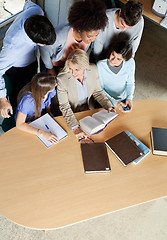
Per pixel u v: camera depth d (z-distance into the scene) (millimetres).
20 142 1633
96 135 1734
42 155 1588
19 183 1456
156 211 2129
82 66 1713
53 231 1950
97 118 1784
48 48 1812
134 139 1726
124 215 2080
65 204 1397
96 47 2049
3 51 1701
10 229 1922
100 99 1982
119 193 1472
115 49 1798
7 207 1359
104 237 1966
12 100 2117
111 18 1835
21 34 1616
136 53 3506
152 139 1719
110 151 1661
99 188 1480
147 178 1555
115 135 1750
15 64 1905
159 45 3682
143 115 1899
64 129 1743
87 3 1528
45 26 1437
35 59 2039
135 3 1667
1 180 1458
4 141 1628
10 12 3432
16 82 2096
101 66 1992
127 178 1541
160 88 3117
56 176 1505
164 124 1861
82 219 1352
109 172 1556
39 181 1475
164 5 2506
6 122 2027
